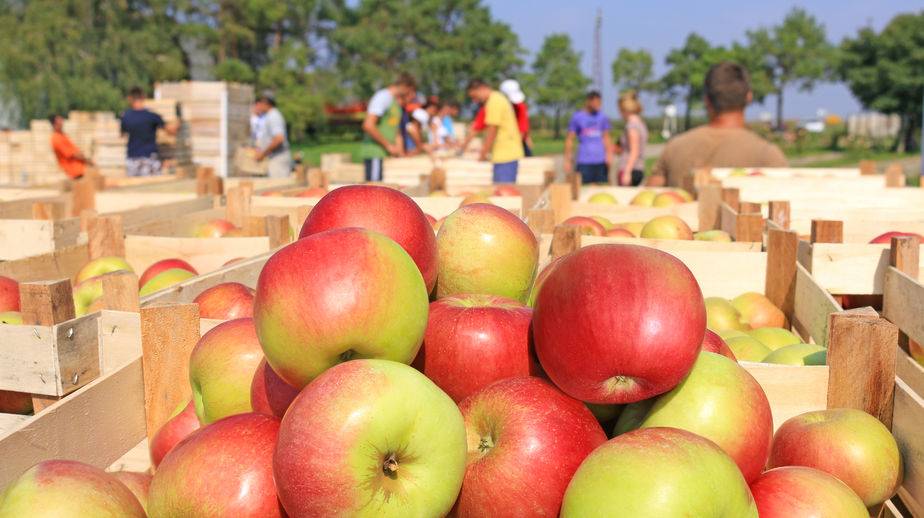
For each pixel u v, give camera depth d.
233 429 1.79
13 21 41.62
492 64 77.00
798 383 2.37
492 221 2.58
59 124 14.13
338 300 1.72
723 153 7.61
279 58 58.38
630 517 1.51
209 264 4.62
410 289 1.82
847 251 3.88
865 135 62.34
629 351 1.71
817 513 1.79
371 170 10.34
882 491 2.10
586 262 1.83
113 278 2.79
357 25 67.81
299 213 4.75
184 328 2.54
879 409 2.31
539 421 1.74
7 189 7.64
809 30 80.75
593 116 12.79
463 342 2.00
